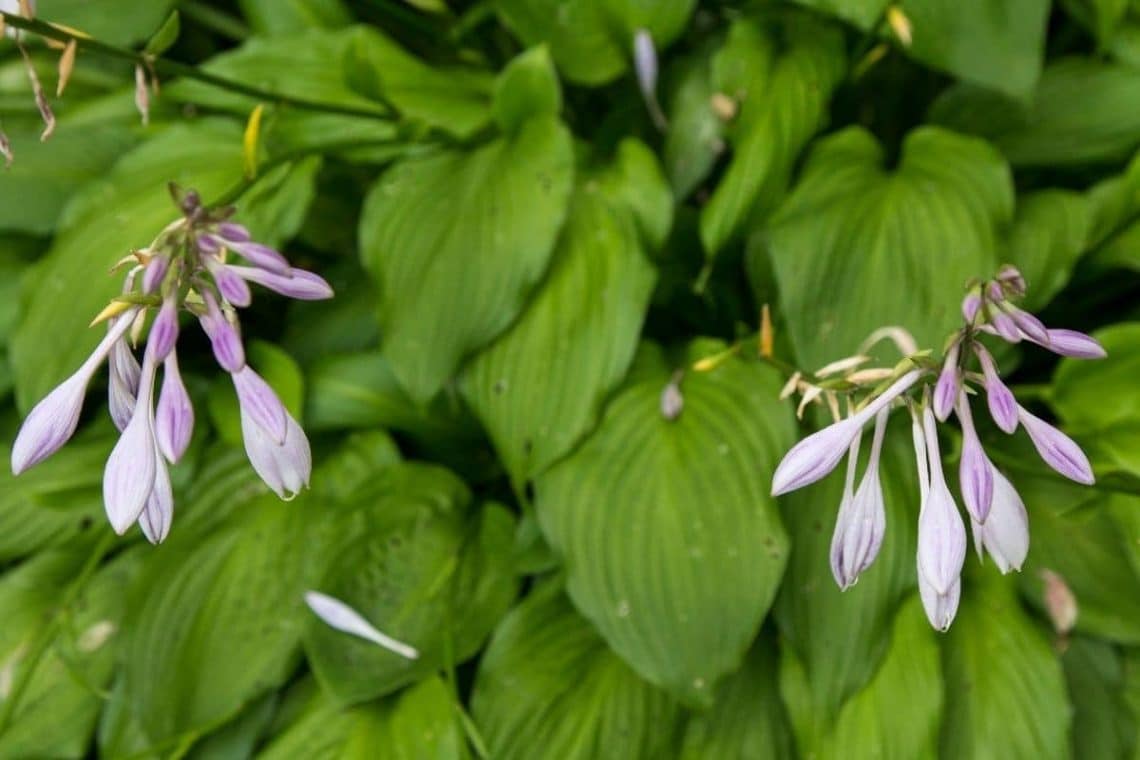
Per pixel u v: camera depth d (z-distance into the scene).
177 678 1.51
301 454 1.29
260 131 1.53
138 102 1.42
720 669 1.46
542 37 1.58
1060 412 1.50
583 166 1.56
